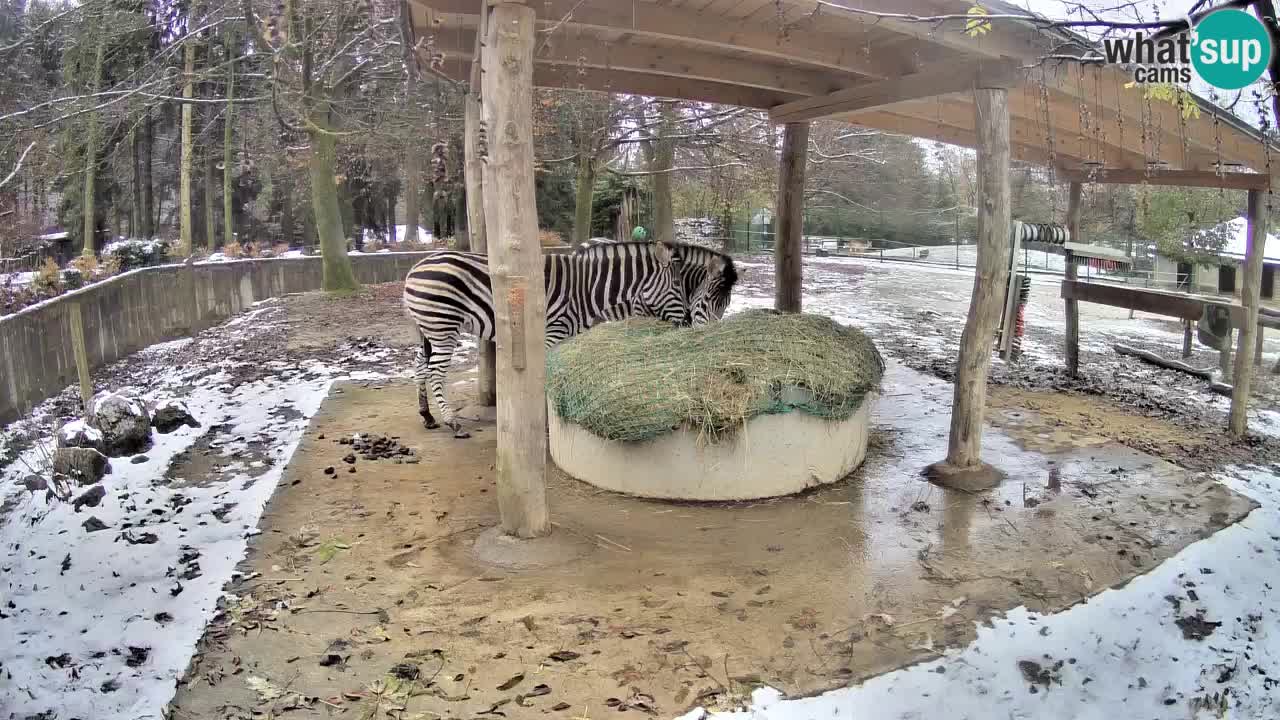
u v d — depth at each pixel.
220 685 3.13
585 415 5.21
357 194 22.91
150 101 11.91
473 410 7.18
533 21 3.94
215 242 25.52
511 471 4.33
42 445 6.12
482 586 3.95
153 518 4.80
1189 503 5.15
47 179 13.62
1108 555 4.38
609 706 2.99
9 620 3.64
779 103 7.78
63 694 3.09
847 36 5.50
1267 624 3.75
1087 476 5.68
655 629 3.54
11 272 11.88
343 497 5.12
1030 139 7.58
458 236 18.25
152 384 8.45
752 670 3.23
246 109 18.58
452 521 4.75
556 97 10.63
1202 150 6.80
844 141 23.78
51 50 15.91
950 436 5.73
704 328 6.03
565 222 25.30
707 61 6.36
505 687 3.11
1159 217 12.09
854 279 19.58
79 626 3.59
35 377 7.65
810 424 5.27
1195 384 8.89
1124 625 3.69
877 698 3.07
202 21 13.52
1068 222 9.23
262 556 4.29
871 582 4.02
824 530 4.67
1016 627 3.62
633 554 4.32
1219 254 12.52
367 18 8.32
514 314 4.15
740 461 5.07
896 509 5.02
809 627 3.58
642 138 16.16
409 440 6.35
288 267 15.55
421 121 10.16
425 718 2.92
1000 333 9.40
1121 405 7.83
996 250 5.38
